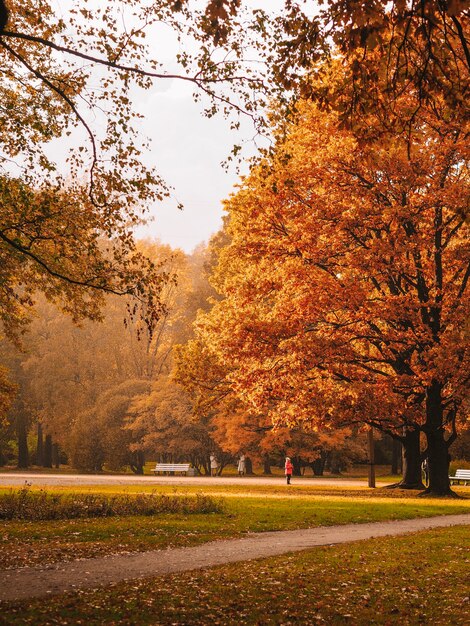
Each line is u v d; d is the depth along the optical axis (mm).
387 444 70312
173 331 71812
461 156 28891
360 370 33000
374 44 10914
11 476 45156
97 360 62594
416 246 29594
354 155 30047
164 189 17844
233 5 11438
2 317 25891
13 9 16875
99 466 57750
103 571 11484
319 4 11500
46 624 8023
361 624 8633
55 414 59625
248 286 33000
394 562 12844
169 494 27359
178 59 14172
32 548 13781
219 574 11273
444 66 12000
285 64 12344
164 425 54844
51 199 19922
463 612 9227
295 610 9234
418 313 30797
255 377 32844
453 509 24188
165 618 8547
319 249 31922
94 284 19797
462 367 28516
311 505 24094
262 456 54219
